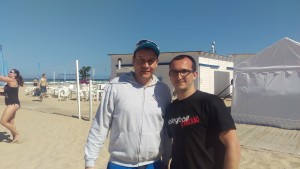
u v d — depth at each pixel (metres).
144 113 2.59
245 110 11.50
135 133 2.58
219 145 2.38
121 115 2.59
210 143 2.37
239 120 11.62
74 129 9.52
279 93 10.67
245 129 10.24
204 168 2.35
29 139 7.95
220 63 27.36
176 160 2.47
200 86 23.50
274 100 10.78
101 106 2.69
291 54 10.44
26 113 13.18
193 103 2.43
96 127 2.70
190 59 2.56
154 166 2.68
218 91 26.94
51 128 9.63
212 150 2.37
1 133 8.61
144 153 2.60
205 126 2.38
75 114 13.19
